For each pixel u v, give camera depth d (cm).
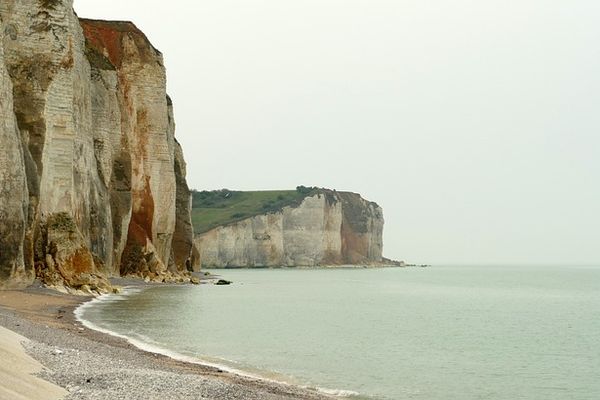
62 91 5397
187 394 1602
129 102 7888
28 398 1315
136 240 7681
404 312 5953
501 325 4909
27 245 4644
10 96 4266
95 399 1423
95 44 7844
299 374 2438
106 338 2839
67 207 5338
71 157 5409
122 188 7344
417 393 2222
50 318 3312
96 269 5991
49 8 5422
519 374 2728
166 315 4256
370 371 2619
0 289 4172
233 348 3034
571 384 2519
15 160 4216
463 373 2695
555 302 7806
